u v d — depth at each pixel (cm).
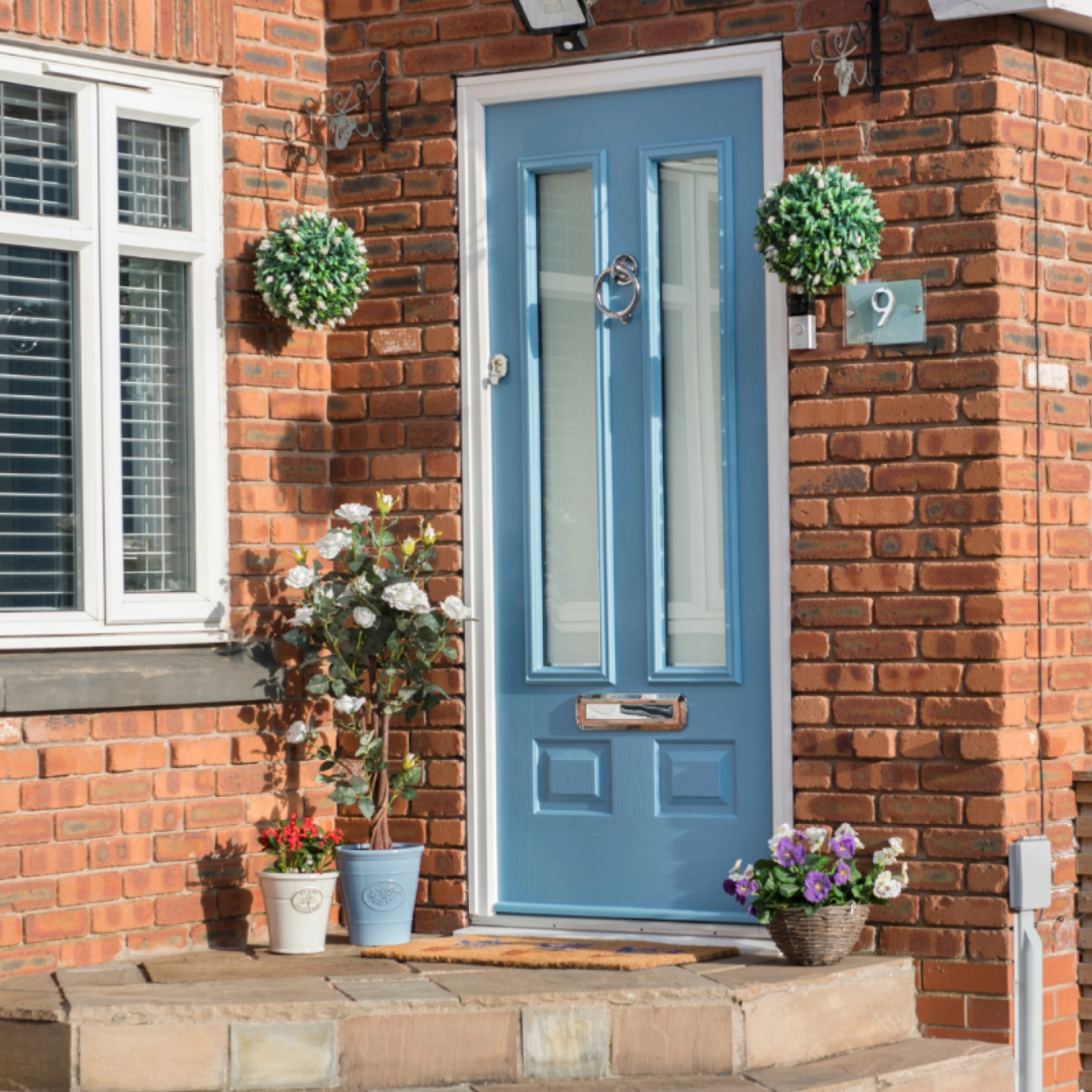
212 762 612
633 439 620
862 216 555
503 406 636
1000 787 558
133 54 602
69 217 596
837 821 579
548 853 627
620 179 621
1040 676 571
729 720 604
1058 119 584
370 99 648
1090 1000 582
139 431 614
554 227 635
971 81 566
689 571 616
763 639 600
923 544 570
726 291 604
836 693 580
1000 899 556
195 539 623
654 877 613
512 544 634
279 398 641
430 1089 507
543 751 630
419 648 617
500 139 637
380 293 646
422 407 643
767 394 597
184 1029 501
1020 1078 543
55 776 571
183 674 596
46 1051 500
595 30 617
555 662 634
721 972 544
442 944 596
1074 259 588
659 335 619
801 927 548
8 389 583
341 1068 507
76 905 575
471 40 635
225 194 630
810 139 586
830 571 582
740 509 604
